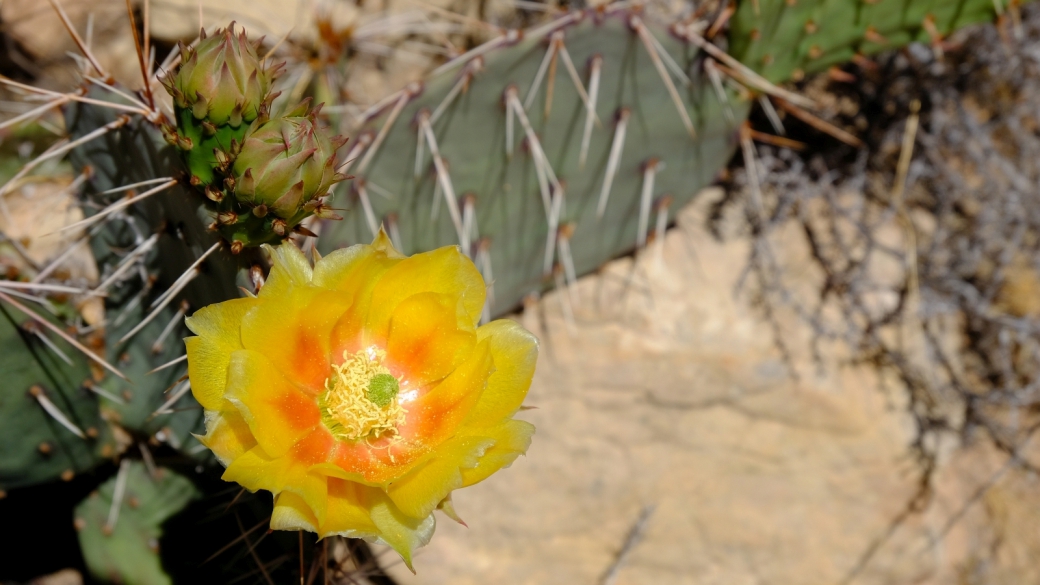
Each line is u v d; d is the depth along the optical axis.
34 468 0.56
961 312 0.77
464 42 0.74
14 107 0.68
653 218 0.65
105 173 0.53
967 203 0.78
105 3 0.70
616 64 0.60
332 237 0.60
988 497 0.74
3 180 0.65
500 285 0.65
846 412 0.69
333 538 0.53
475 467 0.46
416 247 0.62
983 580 0.72
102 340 0.57
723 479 0.68
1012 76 0.76
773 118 0.66
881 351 0.71
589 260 0.66
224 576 0.57
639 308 0.68
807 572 0.69
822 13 0.60
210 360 0.46
